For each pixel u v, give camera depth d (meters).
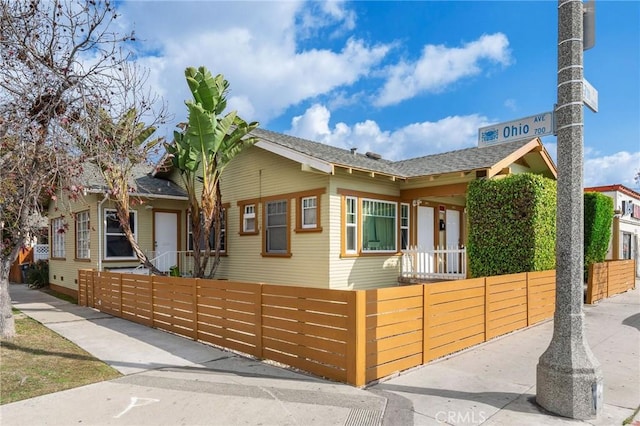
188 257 15.02
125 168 9.68
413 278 11.81
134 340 7.44
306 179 11.02
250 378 5.18
